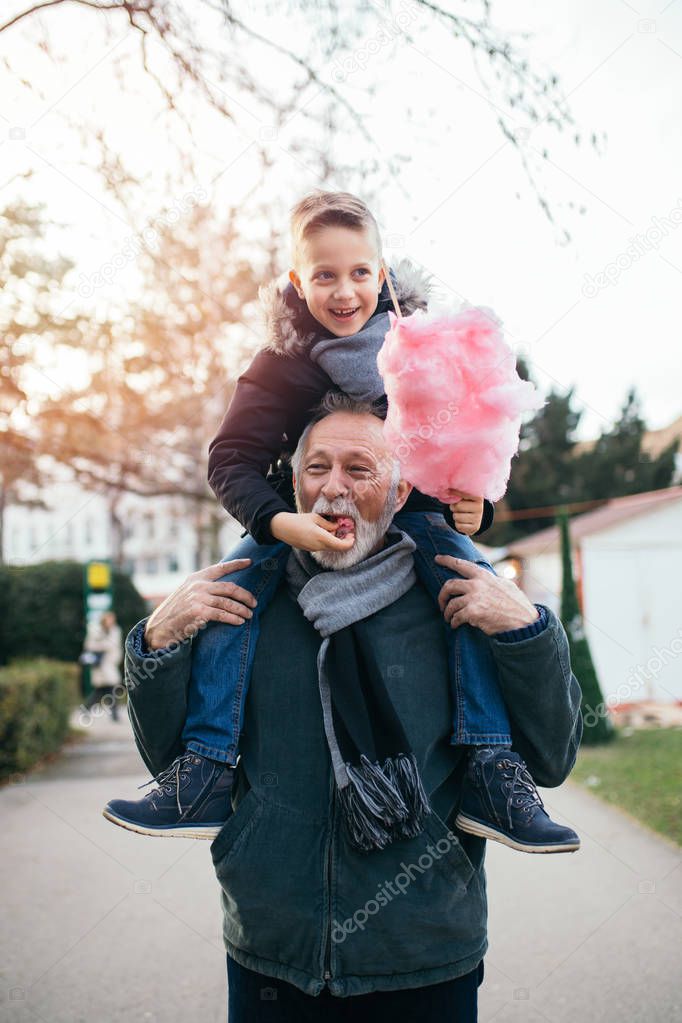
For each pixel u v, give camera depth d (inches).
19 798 339.9
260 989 87.5
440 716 89.7
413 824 83.6
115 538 1109.7
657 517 644.7
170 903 215.6
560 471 890.7
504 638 86.0
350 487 91.1
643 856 241.0
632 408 875.4
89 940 192.9
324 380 101.3
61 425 356.8
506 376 87.4
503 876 230.7
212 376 354.9
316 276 99.4
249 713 91.0
